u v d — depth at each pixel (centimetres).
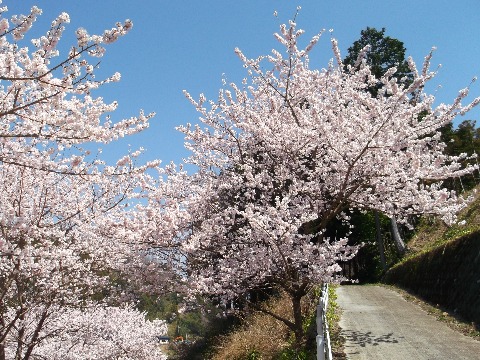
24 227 546
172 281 906
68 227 734
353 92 827
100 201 729
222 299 899
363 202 863
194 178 1082
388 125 743
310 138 873
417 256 1477
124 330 1205
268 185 912
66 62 407
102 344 1132
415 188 816
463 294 968
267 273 820
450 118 786
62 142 488
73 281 773
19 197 678
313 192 862
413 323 915
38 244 645
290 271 823
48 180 683
